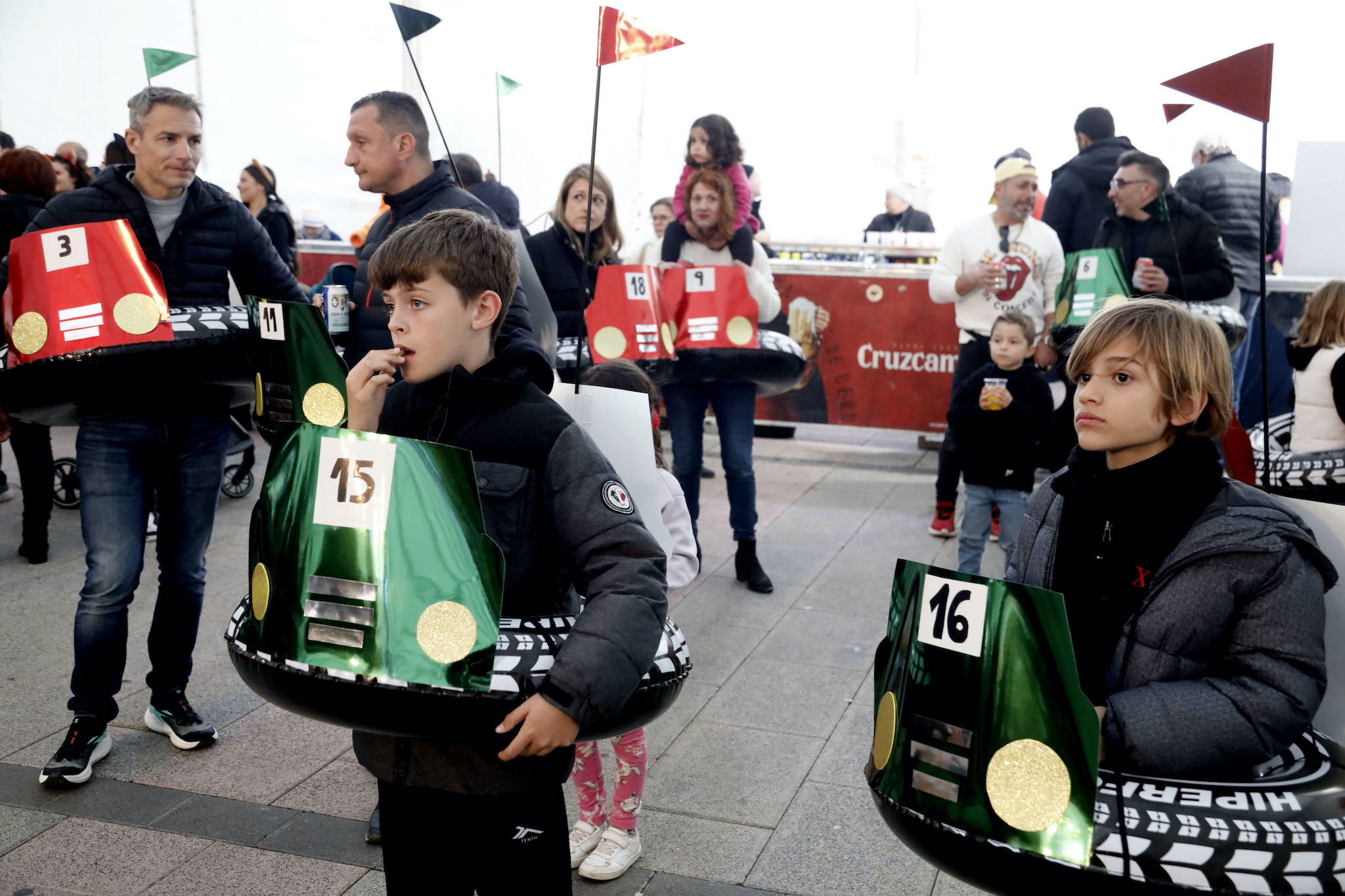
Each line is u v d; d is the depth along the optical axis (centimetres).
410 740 150
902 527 531
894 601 140
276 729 315
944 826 127
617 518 145
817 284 675
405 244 150
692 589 438
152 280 258
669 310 402
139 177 278
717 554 484
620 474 200
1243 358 560
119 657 287
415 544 132
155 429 281
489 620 132
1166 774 134
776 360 410
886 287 664
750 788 283
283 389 185
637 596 140
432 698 133
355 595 133
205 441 290
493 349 160
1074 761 121
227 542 488
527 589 147
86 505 278
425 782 150
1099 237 471
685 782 286
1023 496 396
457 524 132
